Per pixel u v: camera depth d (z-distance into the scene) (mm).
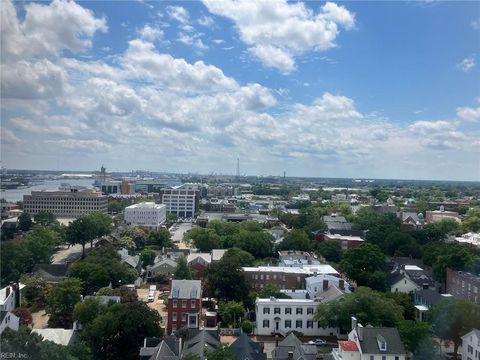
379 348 82125
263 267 151000
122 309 94312
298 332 108750
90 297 109062
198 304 110688
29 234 194750
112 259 149125
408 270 148750
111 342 90375
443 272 143250
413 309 114250
